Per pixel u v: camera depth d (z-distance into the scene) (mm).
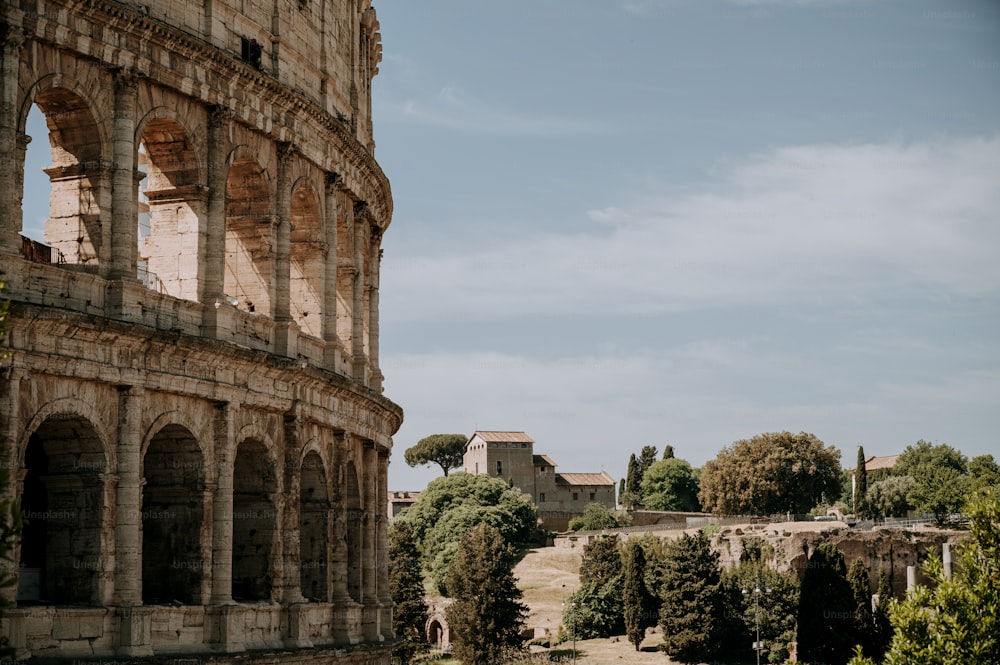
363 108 92812
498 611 191000
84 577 59094
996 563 69938
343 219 85500
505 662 181750
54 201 61500
